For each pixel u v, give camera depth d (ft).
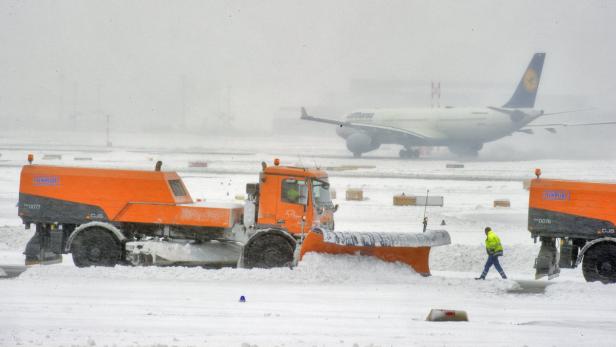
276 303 230.48
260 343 167.53
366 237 286.05
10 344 161.99
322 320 202.69
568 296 257.75
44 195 311.47
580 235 305.12
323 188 314.76
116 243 301.84
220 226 302.04
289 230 305.53
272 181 307.78
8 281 263.08
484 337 181.06
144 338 171.22
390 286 271.08
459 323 202.59
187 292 246.06
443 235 299.79
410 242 289.33
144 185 307.17
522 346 170.19
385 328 192.44
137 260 302.45
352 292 256.11
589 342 177.06
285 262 297.33
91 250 302.86
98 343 164.25
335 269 284.82
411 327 194.59
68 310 209.36
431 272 352.08
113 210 307.37
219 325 191.01
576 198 305.94
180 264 308.81
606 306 241.14
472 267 369.91
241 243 322.34
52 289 246.27
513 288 280.92
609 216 301.02
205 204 317.22
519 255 381.60
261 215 307.37
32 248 314.14
